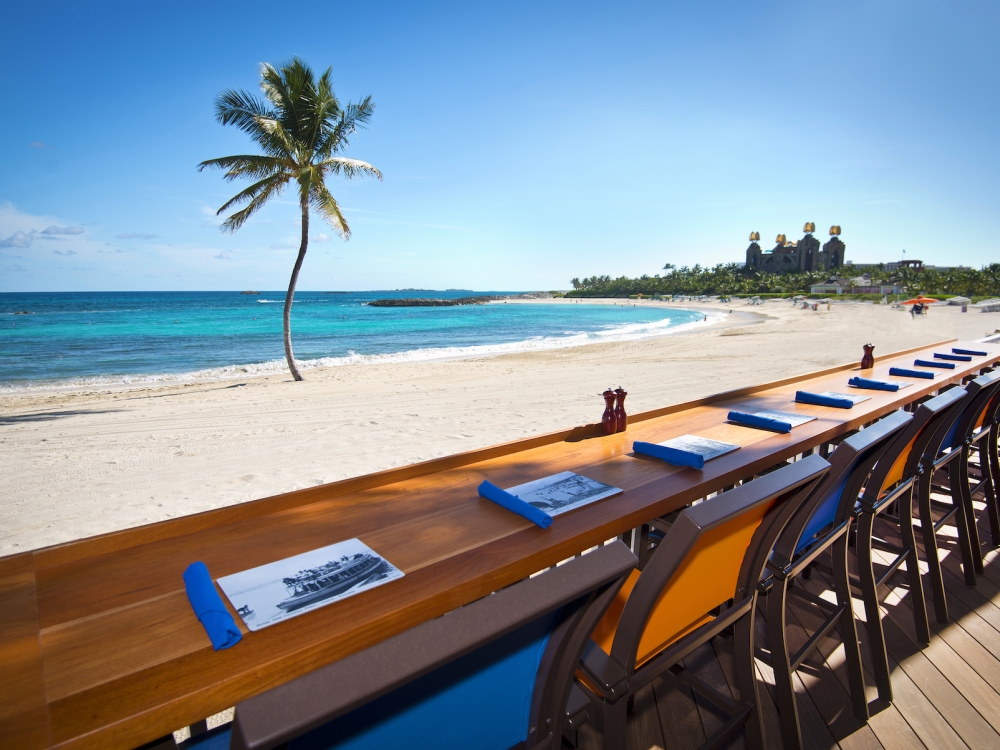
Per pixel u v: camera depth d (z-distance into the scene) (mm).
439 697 721
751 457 2006
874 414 2777
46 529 4242
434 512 1523
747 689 1386
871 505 1835
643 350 19797
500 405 9016
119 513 4543
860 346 19703
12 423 8609
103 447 6703
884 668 1836
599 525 1412
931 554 2271
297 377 13500
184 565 1237
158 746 873
